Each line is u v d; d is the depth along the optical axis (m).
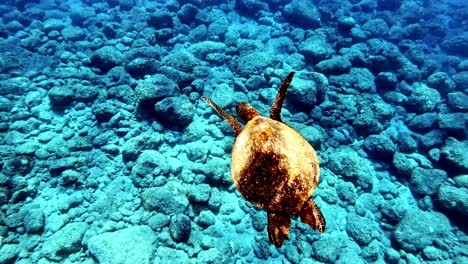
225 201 9.24
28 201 8.63
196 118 11.37
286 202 1.88
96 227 8.38
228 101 11.41
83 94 11.26
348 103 12.28
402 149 11.58
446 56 15.62
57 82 11.69
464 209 9.33
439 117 12.01
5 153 9.20
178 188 9.23
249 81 12.25
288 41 15.07
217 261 7.98
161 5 17.20
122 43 14.23
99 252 7.52
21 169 8.99
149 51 13.15
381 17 17.45
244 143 2.16
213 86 12.62
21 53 12.46
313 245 8.78
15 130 10.04
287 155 1.97
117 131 10.43
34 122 10.35
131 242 7.79
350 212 9.71
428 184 10.30
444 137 11.52
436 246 8.98
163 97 10.92
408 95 13.41
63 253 7.66
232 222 8.95
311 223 1.83
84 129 10.52
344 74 13.36
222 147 10.41
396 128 12.44
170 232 8.32
